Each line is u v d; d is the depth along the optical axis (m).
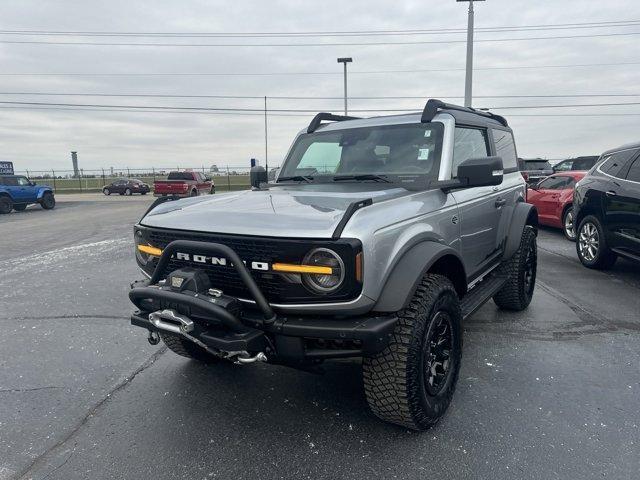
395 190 3.19
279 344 2.58
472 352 4.13
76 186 56.28
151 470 2.62
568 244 9.66
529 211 4.96
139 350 4.35
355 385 3.59
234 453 2.76
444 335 3.05
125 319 5.27
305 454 2.73
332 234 2.40
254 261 2.56
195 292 2.62
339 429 2.98
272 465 2.64
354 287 2.41
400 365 2.65
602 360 3.94
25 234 13.33
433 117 3.85
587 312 5.20
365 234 2.45
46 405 3.36
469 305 3.74
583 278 6.74
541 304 5.51
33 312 5.57
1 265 8.52
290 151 4.47
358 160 3.91
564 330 4.65
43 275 7.61
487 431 2.93
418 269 2.65
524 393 3.40
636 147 6.50
